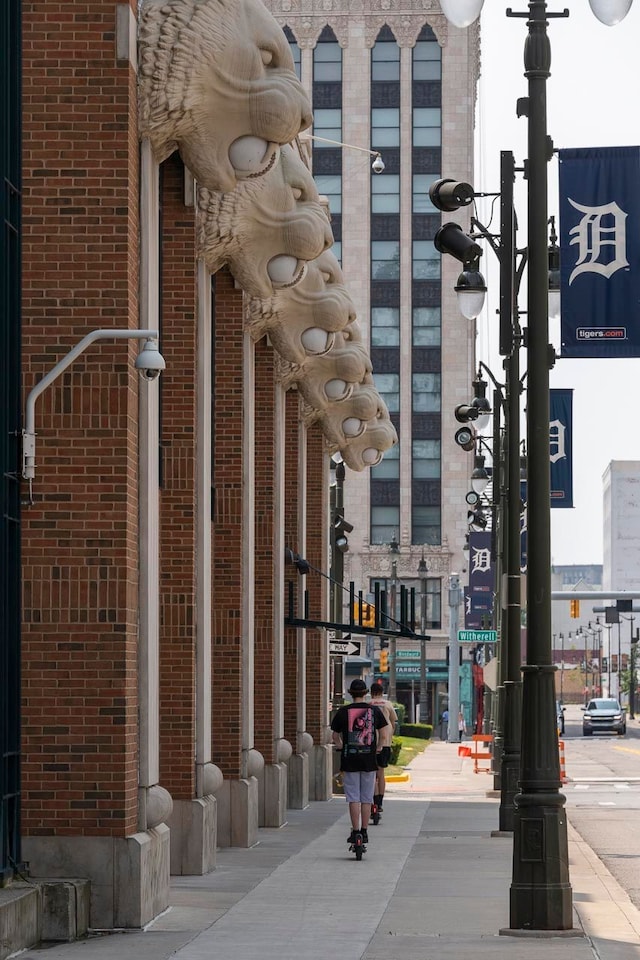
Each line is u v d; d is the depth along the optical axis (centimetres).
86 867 3033
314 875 4028
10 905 2708
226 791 4841
